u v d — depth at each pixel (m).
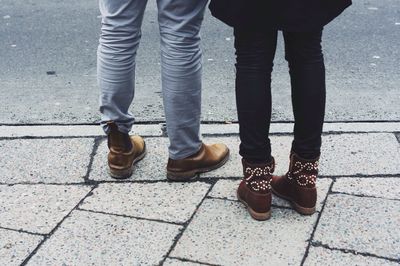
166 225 2.72
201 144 3.10
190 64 2.87
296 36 2.52
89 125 3.81
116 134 3.02
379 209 2.81
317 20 2.44
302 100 2.60
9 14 6.37
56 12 6.43
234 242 2.60
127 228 2.71
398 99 4.22
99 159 3.32
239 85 2.59
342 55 5.11
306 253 2.52
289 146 3.44
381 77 4.65
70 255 2.54
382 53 5.15
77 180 3.11
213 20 6.09
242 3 2.41
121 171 3.08
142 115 3.99
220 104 4.17
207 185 3.04
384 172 3.14
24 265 2.48
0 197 2.96
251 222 2.73
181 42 2.81
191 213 2.81
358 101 4.18
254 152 2.65
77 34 5.77
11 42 5.55
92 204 2.89
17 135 3.63
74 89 4.50
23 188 3.04
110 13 2.83
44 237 2.65
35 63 5.05
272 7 2.41
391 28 5.79
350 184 3.03
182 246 2.58
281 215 2.78
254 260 2.49
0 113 4.05
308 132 2.65
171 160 3.04
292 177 2.78
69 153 3.39
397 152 3.34
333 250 2.54
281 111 4.02
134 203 2.90
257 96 2.56
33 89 4.50
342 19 6.04
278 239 2.61
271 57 2.57
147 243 2.60
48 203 2.91
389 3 6.58
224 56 5.14
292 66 2.61
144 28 5.85
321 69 2.58
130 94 3.00
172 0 2.73
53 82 4.64
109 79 2.92
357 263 2.46
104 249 2.57
